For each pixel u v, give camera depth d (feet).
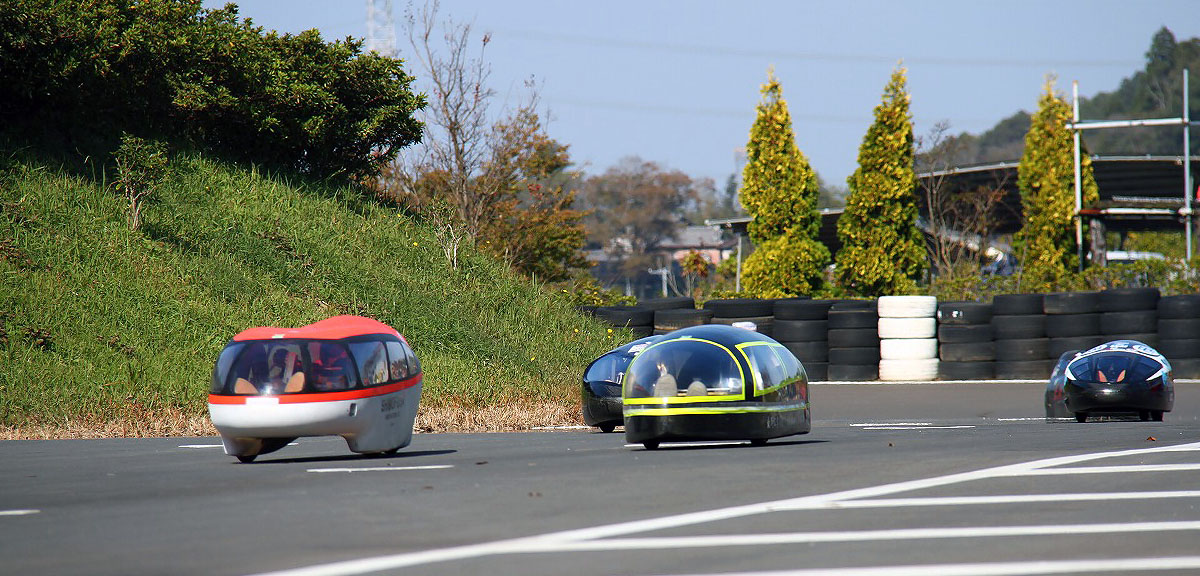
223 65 250.78
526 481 81.15
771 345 120.88
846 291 340.18
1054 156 370.32
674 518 61.98
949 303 263.08
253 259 222.28
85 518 65.05
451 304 227.61
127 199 226.38
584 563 49.08
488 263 260.21
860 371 264.31
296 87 254.27
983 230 446.19
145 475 91.50
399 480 83.46
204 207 235.81
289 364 105.50
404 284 230.07
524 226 336.90
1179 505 65.21
